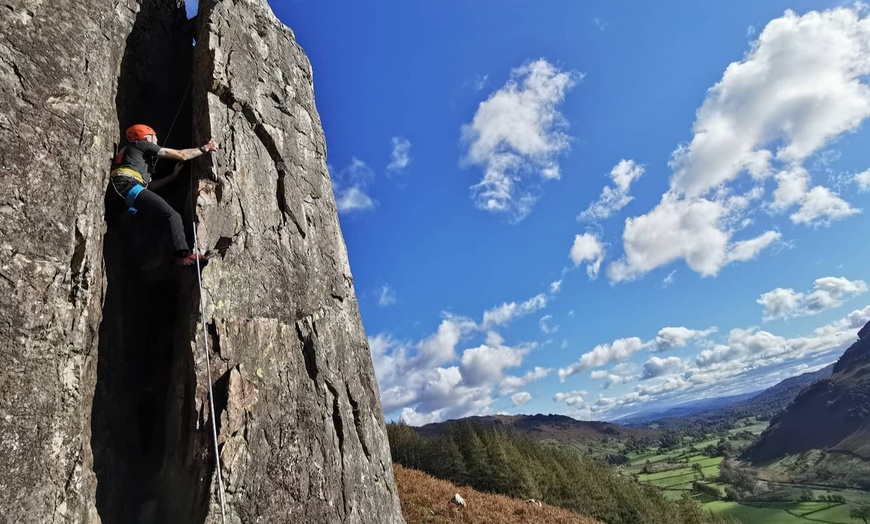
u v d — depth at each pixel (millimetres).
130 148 6594
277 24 10336
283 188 8766
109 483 5645
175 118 8227
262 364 6977
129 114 7535
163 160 7945
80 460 4965
